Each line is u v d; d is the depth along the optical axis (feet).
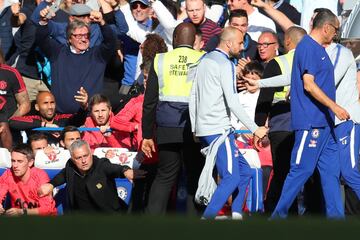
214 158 95.45
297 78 96.63
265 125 103.60
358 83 111.65
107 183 104.01
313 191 102.22
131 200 106.22
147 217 57.21
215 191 94.84
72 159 103.71
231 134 96.43
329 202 96.94
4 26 130.72
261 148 107.45
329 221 57.00
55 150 108.17
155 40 109.81
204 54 97.66
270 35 115.03
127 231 54.03
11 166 106.93
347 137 97.60
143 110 100.89
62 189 106.93
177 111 99.40
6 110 118.21
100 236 53.42
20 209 105.50
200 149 99.96
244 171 98.63
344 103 99.35
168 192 100.73
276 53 115.55
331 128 96.99
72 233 53.98
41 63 128.77
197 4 119.65
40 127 116.57
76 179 103.91
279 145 103.91
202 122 96.07
